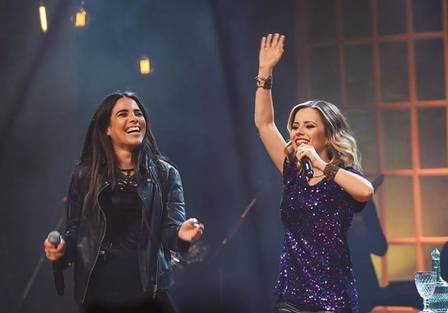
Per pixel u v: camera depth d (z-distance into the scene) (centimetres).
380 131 1448
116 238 805
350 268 828
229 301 1533
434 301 977
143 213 809
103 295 800
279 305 830
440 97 1430
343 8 1475
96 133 831
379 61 1454
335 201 820
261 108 893
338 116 858
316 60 1491
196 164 1644
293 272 822
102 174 820
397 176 1436
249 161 1619
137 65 1642
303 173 838
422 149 1430
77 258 808
